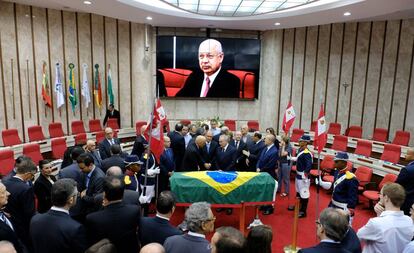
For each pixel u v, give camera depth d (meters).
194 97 11.66
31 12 8.87
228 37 11.66
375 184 6.69
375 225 2.54
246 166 7.02
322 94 10.44
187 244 2.31
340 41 10.75
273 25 10.52
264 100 11.95
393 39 9.88
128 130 10.59
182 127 7.22
